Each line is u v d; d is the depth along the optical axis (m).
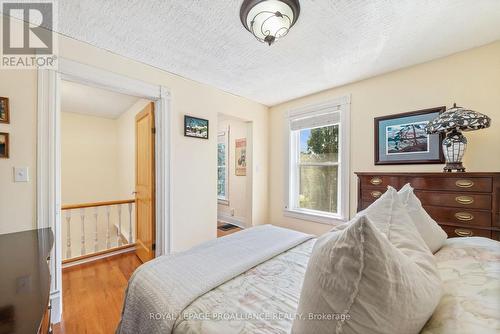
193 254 1.33
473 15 1.52
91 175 4.45
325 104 2.95
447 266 0.80
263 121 3.63
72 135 4.27
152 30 1.72
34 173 1.59
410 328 0.51
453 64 2.02
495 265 0.73
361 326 0.49
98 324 1.63
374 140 2.49
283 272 1.15
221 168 4.88
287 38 1.81
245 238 1.62
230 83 2.75
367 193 2.12
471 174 1.54
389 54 2.04
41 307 0.63
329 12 1.50
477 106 1.90
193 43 1.89
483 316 0.50
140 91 2.21
